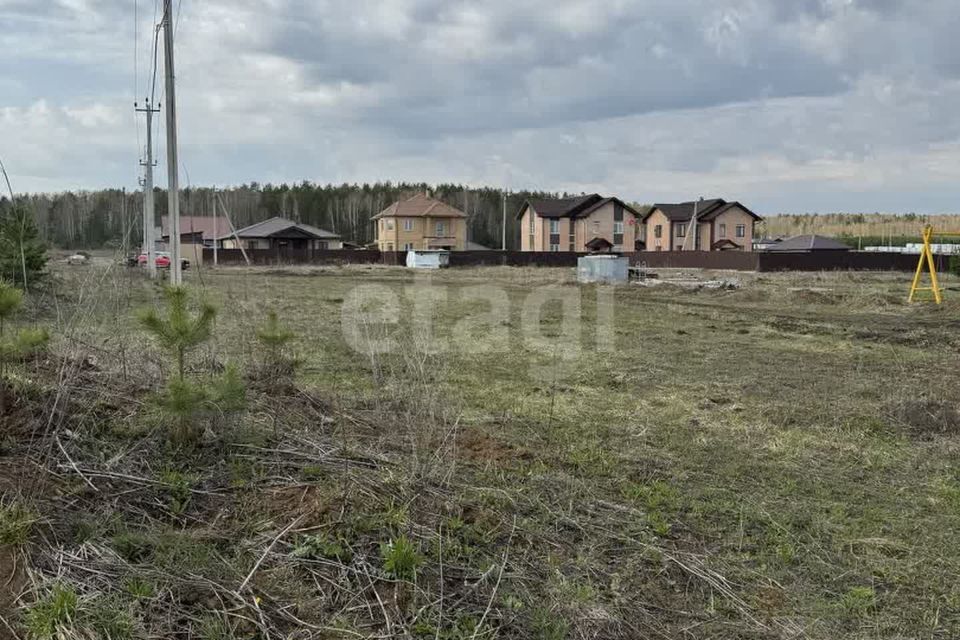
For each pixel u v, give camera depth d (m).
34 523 2.73
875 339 11.03
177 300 3.71
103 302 5.38
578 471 4.36
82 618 2.28
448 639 2.46
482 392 6.47
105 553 2.66
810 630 2.76
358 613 2.56
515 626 2.60
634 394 6.76
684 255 39.53
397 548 2.84
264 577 2.69
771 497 4.09
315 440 4.11
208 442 3.75
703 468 4.57
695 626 2.75
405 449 4.25
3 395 3.55
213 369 4.95
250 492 3.34
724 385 7.29
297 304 14.70
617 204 55.41
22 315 5.89
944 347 10.23
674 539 3.48
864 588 3.08
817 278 26.44
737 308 16.12
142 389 4.27
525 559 3.10
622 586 2.99
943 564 3.33
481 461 4.31
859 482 4.43
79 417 3.66
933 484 4.41
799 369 8.34
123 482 3.23
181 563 2.67
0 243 7.93
